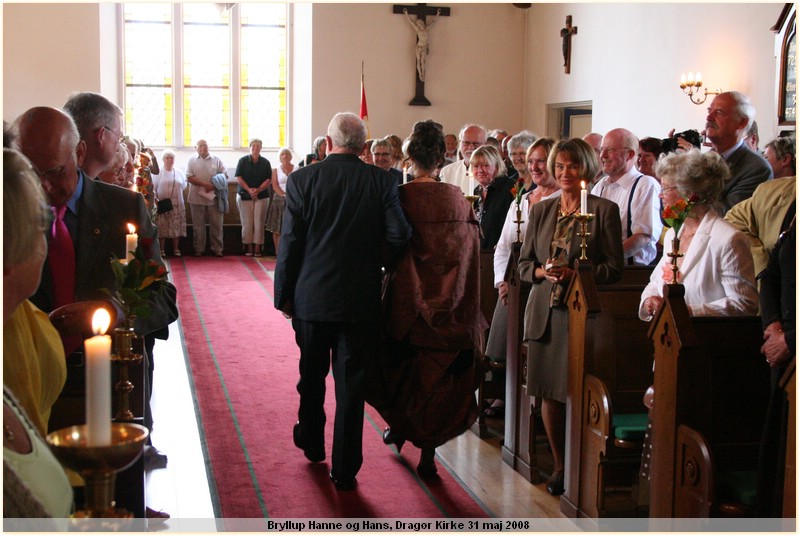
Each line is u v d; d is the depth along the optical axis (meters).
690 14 9.74
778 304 2.74
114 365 2.62
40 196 1.38
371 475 4.19
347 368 3.93
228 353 6.72
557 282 3.78
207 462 4.30
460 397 4.16
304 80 14.38
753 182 4.37
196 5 14.65
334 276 3.86
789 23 7.57
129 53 14.54
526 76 14.45
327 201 3.87
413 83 14.19
